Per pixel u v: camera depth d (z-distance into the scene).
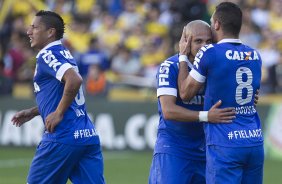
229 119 19.83
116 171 38.03
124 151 44.56
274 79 48.28
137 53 54.06
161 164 21.56
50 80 21.78
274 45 51.28
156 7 58.81
